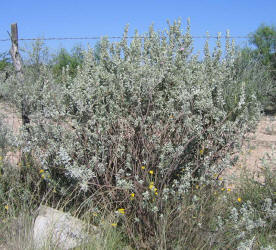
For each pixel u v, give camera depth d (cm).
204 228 317
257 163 558
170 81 403
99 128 364
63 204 385
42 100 396
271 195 404
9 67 642
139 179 355
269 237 348
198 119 367
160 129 367
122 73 406
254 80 629
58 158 372
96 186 371
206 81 412
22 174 426
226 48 459
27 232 333
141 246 330
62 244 320
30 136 396
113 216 344
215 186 379
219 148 399
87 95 380
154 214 328
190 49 447
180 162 372
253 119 404
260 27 1448
